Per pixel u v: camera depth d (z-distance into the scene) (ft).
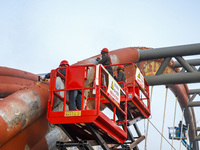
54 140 36.27
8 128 27.07
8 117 27.14
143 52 59.36
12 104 28.37
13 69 49.03
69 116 23.80
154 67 63.31
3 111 27.17
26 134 31.89
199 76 57.06
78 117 23.53
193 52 57.67
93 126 25.34
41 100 31.76
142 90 36.09
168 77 58.03
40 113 32.37
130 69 57.06
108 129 25.90
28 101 29.96
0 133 26.35
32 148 33.14
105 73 25.40
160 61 64.54
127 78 55.98
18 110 28.43
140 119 37.99
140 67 61.36
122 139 29.09
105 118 24.50
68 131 26.68
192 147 116.26
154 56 59.00
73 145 26.61
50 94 25.32
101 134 28.53
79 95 26.08
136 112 37.83
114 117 27.12
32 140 32.91
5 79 47.34
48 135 35.60
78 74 24.84
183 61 58.23
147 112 38.50
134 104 33.76
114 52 55.93
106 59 34.37
